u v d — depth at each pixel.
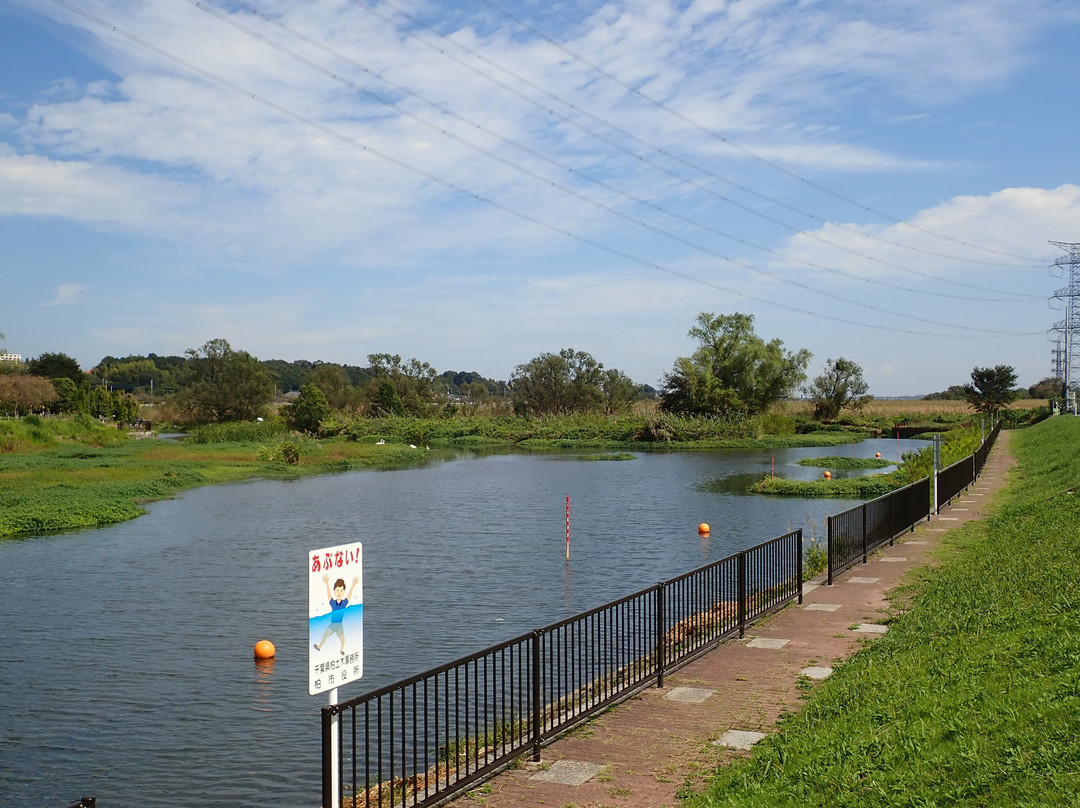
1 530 35.06
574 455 84.12
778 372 112.38
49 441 74.62
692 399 109.81
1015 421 103.19
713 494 48.81
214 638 20.02
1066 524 18.72
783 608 15.98
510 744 9.76
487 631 20.19
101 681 16.94
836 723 9.10
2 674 17.38
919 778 7.20
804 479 55.62
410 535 34.88
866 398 119.94
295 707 15.40
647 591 11.66
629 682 11.62
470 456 84.31
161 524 38.22
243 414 127.62
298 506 44.59
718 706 10.80
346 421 107.19
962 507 29.48
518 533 35.28
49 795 12.09
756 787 7.77
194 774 12.72
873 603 16.19
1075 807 6.01
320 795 11.96
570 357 149.25
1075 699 7.89
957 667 9.95
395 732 13.21
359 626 7.67
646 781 8.61
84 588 25.30
